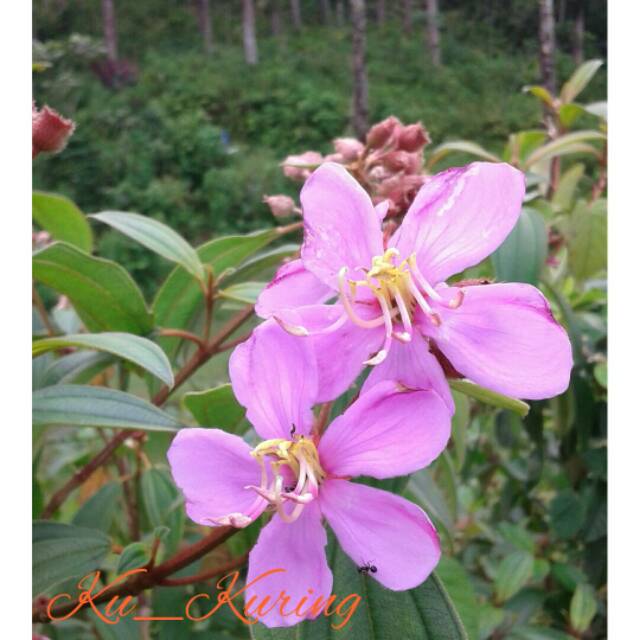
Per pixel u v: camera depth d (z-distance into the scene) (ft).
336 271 0.65
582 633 1.56
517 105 6.93
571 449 1.61
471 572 1.90
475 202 0.63
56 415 0.86
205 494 0.62
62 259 1.10
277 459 0.63
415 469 0.60
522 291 0.60
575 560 1.77
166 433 1.36
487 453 1.97
